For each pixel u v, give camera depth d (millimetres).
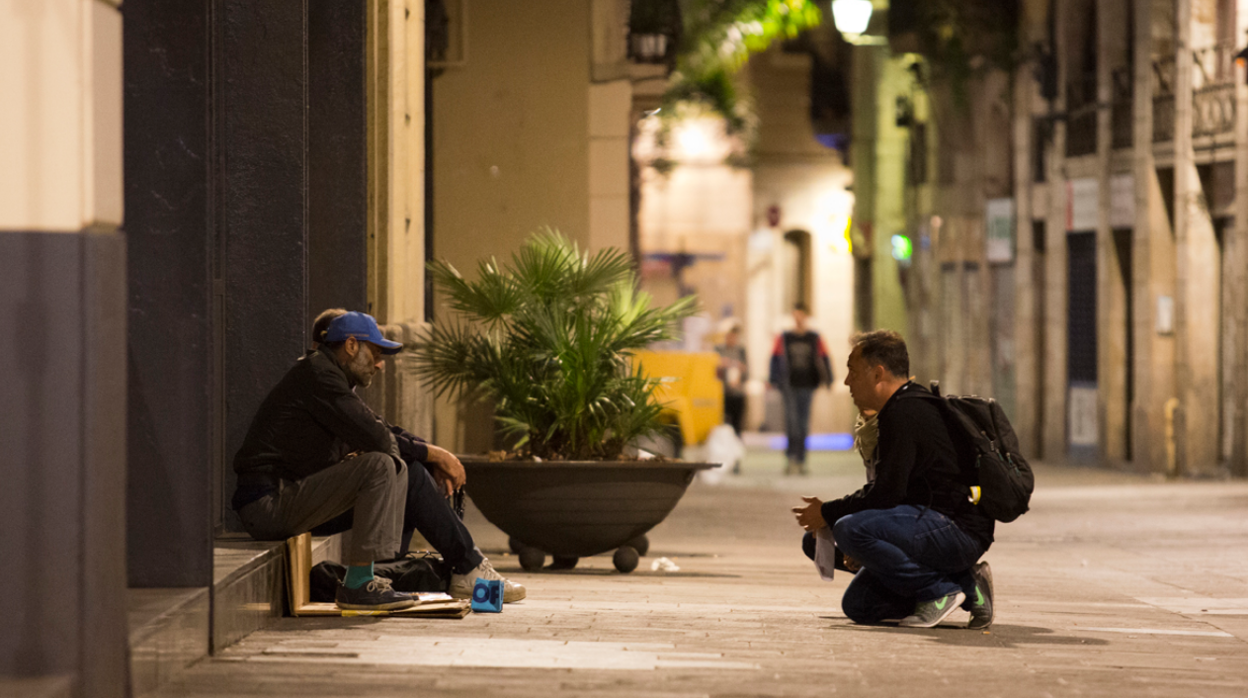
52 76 7746
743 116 71312
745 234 75938
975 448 12461
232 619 10773
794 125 75562
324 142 17500
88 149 7820
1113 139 45188
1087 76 47375
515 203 34375
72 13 7785
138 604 9484
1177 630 13078
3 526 7770
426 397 22750
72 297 7777
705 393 48750
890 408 12633
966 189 55781
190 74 9914
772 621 12828
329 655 10391
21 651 7777
